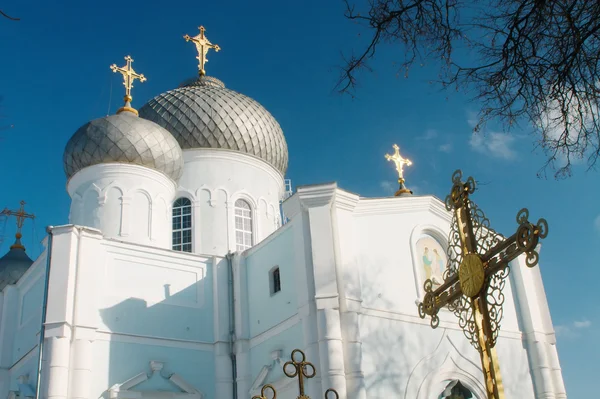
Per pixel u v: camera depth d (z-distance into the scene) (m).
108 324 21.50
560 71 7.33
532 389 23.78
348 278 20.16
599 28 7.06
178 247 28.56
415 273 22.19
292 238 22.11
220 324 23.48
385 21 7.71
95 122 26.56
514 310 24.81
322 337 19.09
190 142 29.98
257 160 30.94
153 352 22.09
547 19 7.36
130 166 26.08
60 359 19.67
